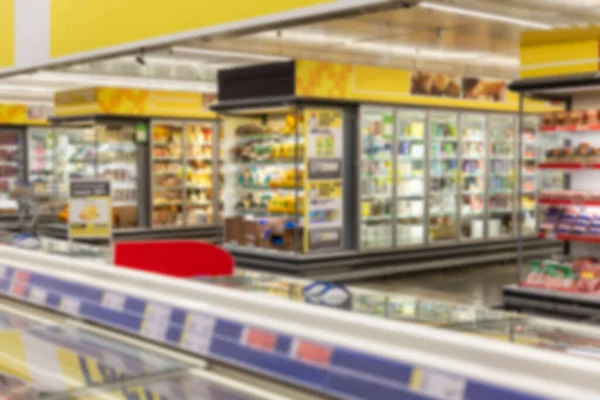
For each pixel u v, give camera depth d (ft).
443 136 40.55
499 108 42.63
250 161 38.04
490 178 42.98
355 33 38.11
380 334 8.26
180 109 50.60
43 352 10.18
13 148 63.16
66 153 52.65
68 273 14.16
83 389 8.41
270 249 36.68
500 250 43.04
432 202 40.60
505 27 34.86
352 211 37.47
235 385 8.94
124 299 11.98
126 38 17.71
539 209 27.09
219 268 15.20
